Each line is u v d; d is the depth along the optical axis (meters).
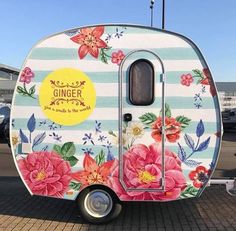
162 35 3.15
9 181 4.98
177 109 3.12
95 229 3.17
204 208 3.71
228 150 7.95
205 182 3.12
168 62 3.13
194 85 3.12
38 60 3.22
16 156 3.26
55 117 3.21
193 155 3.12
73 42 3.21
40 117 3.23
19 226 3.26
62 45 3.21
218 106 3.10
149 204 3.82
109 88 3.17
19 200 4.06
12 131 3.25
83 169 3.20
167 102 3.13
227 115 12.55
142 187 3.15
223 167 5.88
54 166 3.23
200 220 3.37
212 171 3.11
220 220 3.37
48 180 3.23
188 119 3.12
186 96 3.12
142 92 3.14
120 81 3.16
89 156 3.19
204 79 3.11
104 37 3.18
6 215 3.56
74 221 3.37
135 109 3.15
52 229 3.18
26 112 3.24
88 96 3.19
